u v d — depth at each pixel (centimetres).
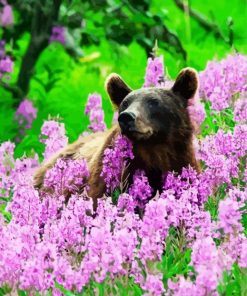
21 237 940
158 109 1138
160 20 1850
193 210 966
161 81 1367
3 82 1978
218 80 1402
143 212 1096
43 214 1043
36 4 1984
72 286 859
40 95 2033
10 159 1285
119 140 1120
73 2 1984
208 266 804
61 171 1127
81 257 948
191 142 1173
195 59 2223
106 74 2283
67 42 2141
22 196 1030
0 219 1077
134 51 2523
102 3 1880
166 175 1150
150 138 1129
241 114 1266
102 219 909
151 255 859
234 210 873
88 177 1167
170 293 817
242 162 1181
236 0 2870
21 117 1808
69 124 1831
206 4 2873
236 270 900
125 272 872
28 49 2019
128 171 1148
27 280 856
